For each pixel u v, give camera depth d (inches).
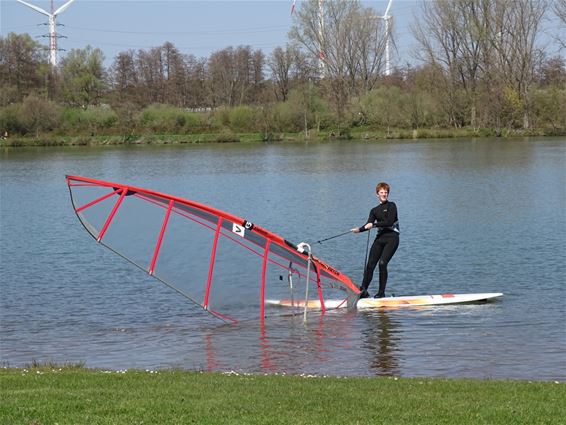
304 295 746.8
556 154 2721.5
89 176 2305.6
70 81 4832.7
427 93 4175.7
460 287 818.2
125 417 373.1
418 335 640.4
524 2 4005.9
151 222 690.8
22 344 636.7
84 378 469.7
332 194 1758.1
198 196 1771.7
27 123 4030.5
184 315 725.9
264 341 634.2
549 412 386.0
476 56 4170.8
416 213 1405.0
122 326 690.8
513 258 958.4
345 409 392.5
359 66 4832.7
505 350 592.7
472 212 1393.9
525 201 1529.3
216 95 5438.0
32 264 975.0
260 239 716.7
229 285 719.7
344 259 985.5
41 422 365.4
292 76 5246.1
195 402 402.9
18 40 4928.6
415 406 399.9
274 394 427.2
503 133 3991.1
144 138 4060.0
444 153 2935.5
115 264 959.6
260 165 2618.1
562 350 589.9
